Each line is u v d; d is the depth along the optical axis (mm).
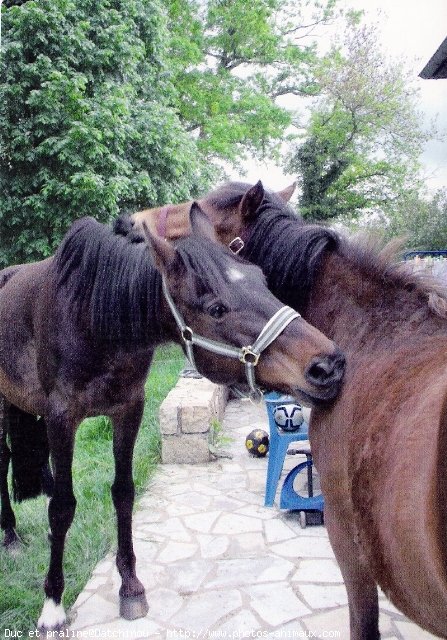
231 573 2957
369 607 1732
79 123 7711
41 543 3311
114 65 8641
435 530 1037
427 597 1169
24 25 7695
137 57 9016
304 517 3443
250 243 2002
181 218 2186
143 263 2104
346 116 18953
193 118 16297
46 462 3402
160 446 4895
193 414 4629
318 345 1597
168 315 2000
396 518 1195
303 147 19297
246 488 4117
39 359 2547
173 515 3676
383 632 2461
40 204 8109
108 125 8062
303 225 1959
